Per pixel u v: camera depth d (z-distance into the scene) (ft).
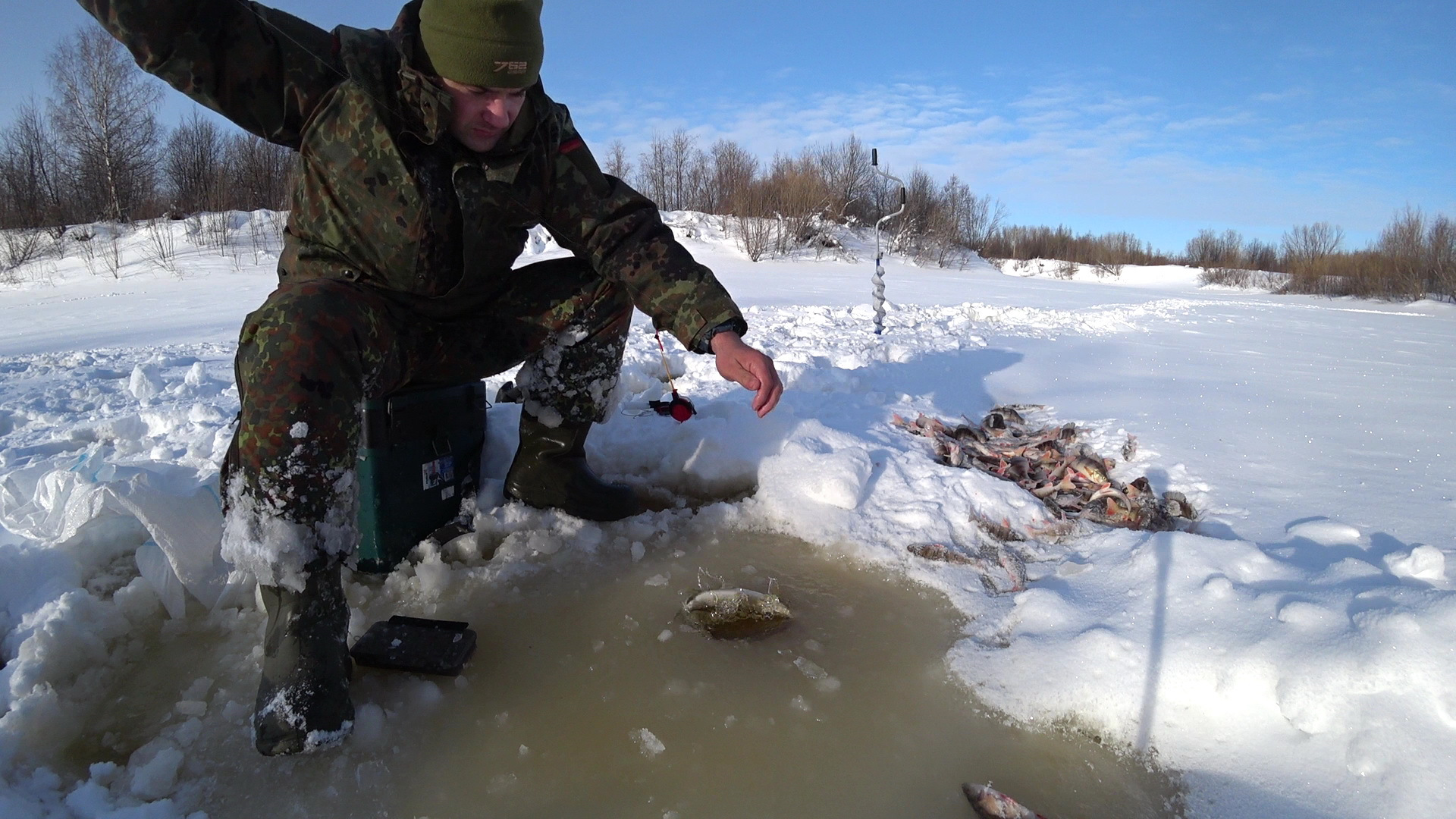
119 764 4.67
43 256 77.15
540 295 7.03
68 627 5.38
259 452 4.79
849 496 8.05
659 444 9.27
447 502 7.32
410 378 6.51
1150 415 12.19
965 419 11.72
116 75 95.66
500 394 9.82
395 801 4.45
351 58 5.49
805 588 6.84
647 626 6.18
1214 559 6.20
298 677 4.71
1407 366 18.35
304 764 4.66
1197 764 4.71
